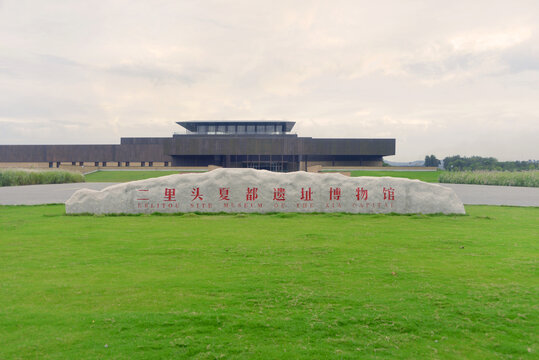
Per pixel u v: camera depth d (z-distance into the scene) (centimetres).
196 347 477
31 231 1198
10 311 575
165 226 1296
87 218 1484
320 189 1627
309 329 525
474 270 788
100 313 568
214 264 825
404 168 6425
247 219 1462
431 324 543
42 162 7212
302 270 781
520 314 576
